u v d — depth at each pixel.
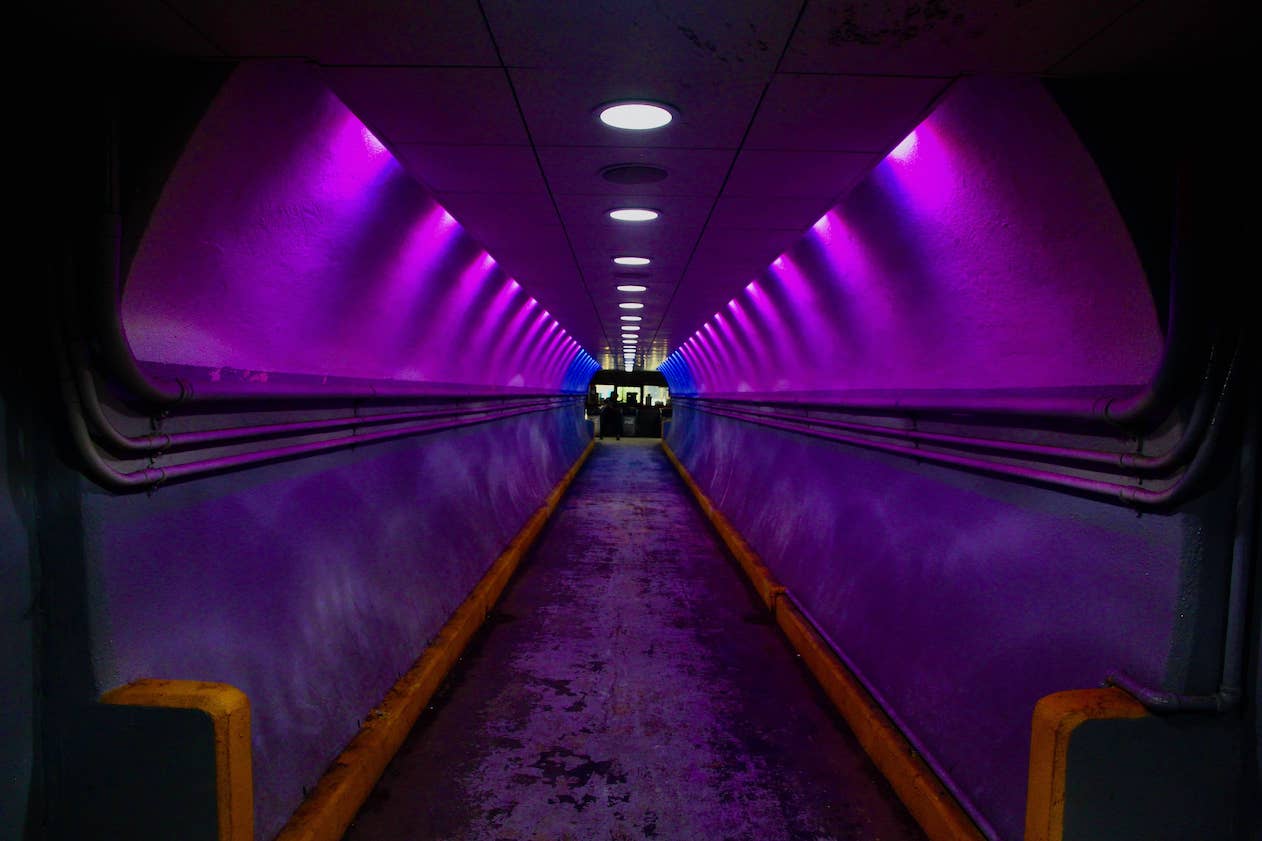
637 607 6.92
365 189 3.76
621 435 32.19
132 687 2.31
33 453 2.17
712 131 3.22
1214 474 2.16
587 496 14.11
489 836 3.36
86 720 2.24
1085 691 2.35
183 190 2.48
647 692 4.98
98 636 2.24
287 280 3.44
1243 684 2.23
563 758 4.08
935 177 3.33
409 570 5.16
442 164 3.73
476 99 2.87
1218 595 2.20
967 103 2.76
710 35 2.29
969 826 3.06
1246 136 2.21
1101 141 2.37
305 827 2.98
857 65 2.47
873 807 3.63
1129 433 2.38
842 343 5.75
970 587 3.45
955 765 3.29
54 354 2.11
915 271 3.97
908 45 2.27
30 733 2.19
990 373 3.47
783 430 8.20
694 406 18.42
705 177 3.92
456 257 5.66
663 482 16.36
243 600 3.03
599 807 3.61
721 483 11.91
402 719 4.16
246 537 3.09
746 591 7.50
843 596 5.23
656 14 2.16
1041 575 2.90
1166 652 2.24
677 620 6.54
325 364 4.11
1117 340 2.51
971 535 3.49
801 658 5.62
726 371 12.75
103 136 2.19
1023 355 3.13
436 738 4.28
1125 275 2.41
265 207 3.04
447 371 6.73
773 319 7.81
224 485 2.94
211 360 2.94
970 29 2.13
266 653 3.13
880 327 4.81
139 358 2.44
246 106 2.59
